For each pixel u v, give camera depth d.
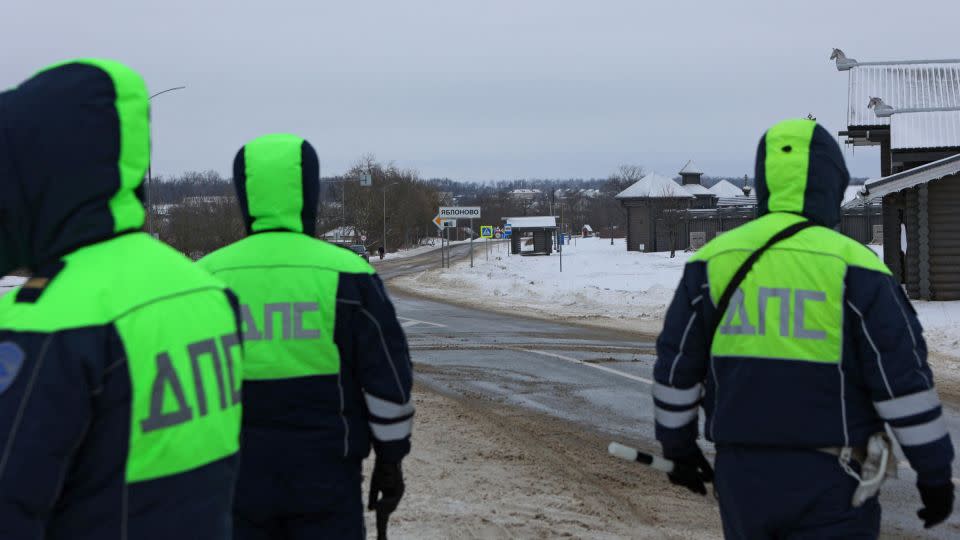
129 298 2.01
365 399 3.32
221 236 58.34
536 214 163.25
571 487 6.41
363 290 3.29
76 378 1.86
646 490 6.40
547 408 9.59
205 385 2.15
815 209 3.07
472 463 7.08
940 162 20.27
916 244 21.31
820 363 2.80
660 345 3.11
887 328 2.75
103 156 2.02
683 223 69.38
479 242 137.00
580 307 23.81
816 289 2.84
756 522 2.87
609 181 145.88
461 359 13.49
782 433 2.80
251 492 3.17
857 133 27.62
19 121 1.96
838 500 2.78
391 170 112.56
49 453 1.81
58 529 1.93
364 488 6.31
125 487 1.97
